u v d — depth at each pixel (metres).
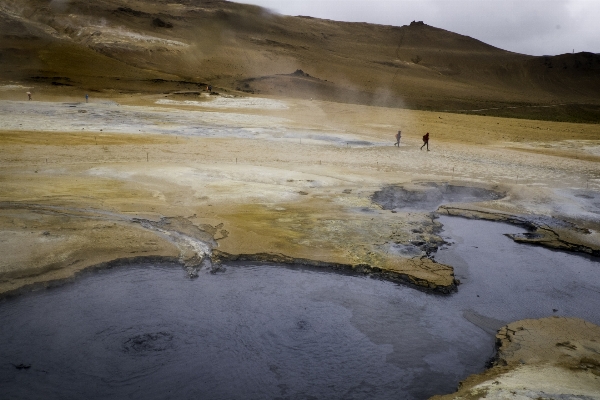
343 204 15.12
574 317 9.27
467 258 11.84
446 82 105.06
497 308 9.69
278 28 118.06
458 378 7.66
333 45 121.75
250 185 16.88
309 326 8.84
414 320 9.18
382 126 36.72
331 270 10.83
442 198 17.19
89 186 15.87
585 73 126.12
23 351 7.83
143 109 39.50
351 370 7.78
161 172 18.22
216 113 39.31
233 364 7.79
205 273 10.56
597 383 6.79
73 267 10.19
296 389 7.33
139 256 10.88
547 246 12.76
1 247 10.68
